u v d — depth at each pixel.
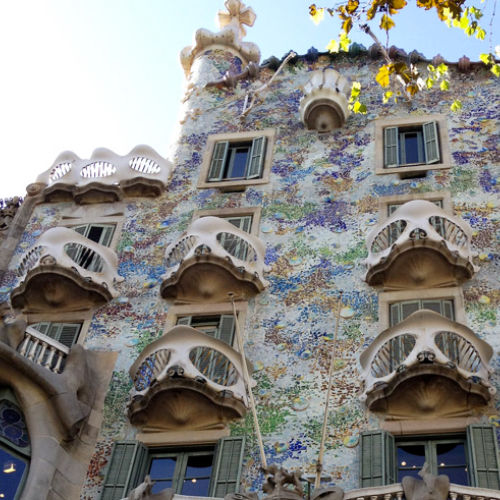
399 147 26.38
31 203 27.05
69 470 19.03
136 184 26.42
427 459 18.44
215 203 25.66
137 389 20.12
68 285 23.09
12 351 19.02
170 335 20.19
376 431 18.67
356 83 18.38
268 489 16.25
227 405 19.50
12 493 18.05
